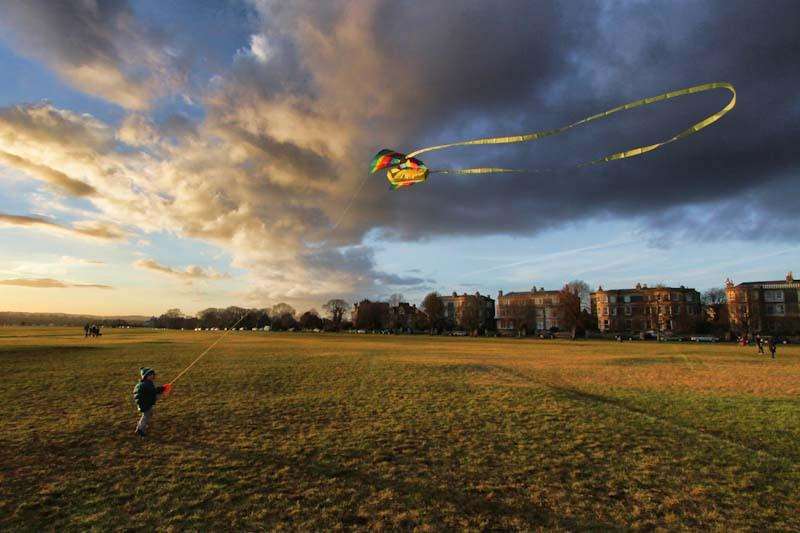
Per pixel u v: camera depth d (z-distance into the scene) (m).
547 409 15.62
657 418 14.33
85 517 7.32
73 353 36.59
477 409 15.58
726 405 16.41
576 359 35.56
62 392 18.53
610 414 14.89
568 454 10.73
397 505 7.90
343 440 11.76
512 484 8.90
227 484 8.76
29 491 8.34
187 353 37.59
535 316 127.06
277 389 19.56
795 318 100.19
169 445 11.21
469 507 7.87
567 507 7.89
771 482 9.04
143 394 12.01
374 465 9.91
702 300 129.88
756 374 26.08
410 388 20.02
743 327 96.56
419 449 11.05
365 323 143.75
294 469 9.62
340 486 8.73
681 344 68.38
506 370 27.39
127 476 9.12
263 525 7.12
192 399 17.14
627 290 123.88
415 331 134.62
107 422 13.39
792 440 11.94
